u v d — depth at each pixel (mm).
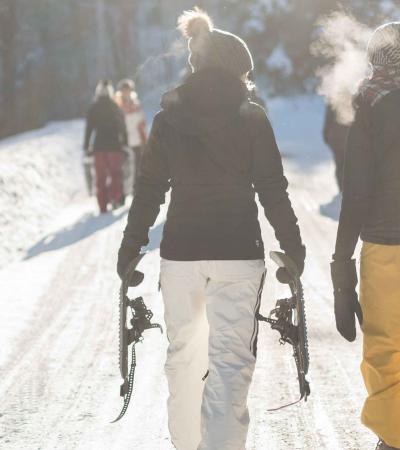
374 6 61531
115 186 32719
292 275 8398
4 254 24625
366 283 8391
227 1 113000
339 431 10445
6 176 34406
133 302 8719
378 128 8094
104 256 23375
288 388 12195
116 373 13086
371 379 8438
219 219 8211
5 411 11383
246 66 8367
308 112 95500
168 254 8328
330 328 15539
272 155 8250
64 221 31094
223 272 8203
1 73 105312
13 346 14680
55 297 18484
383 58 8188
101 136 32250
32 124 104875
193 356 8641
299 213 31625
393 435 8312
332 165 51750
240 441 8094
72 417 11133
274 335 15094
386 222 8180
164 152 8375
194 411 8688
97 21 122625
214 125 8148
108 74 122062
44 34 107938
